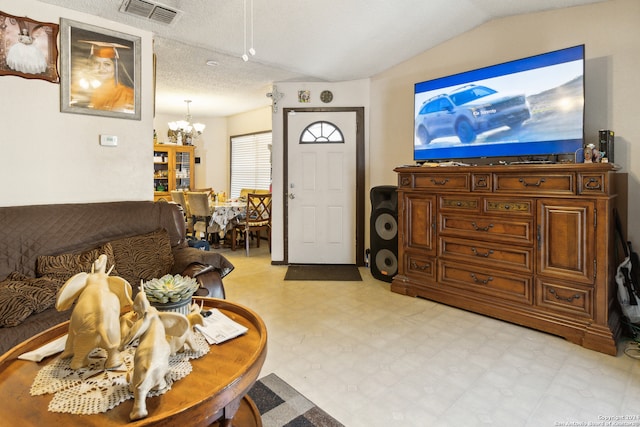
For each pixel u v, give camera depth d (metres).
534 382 1.88
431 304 3.05
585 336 2.26
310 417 1.61
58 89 2.50
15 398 0.97
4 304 1.64
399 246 3.36
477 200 2.78
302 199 4.52
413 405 1.70
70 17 2.53
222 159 7.27
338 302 3.12
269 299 3.20
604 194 2.19
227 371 1.11
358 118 4.39
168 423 0.89
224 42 3.26
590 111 2.68
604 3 2.61
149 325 1.00
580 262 2.29
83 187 2.64
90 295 1.12
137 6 2.56
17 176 2.37
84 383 1.03
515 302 2.61
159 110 6.43
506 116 2.83
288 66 3.90
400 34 3.32
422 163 3.43
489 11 3.02
